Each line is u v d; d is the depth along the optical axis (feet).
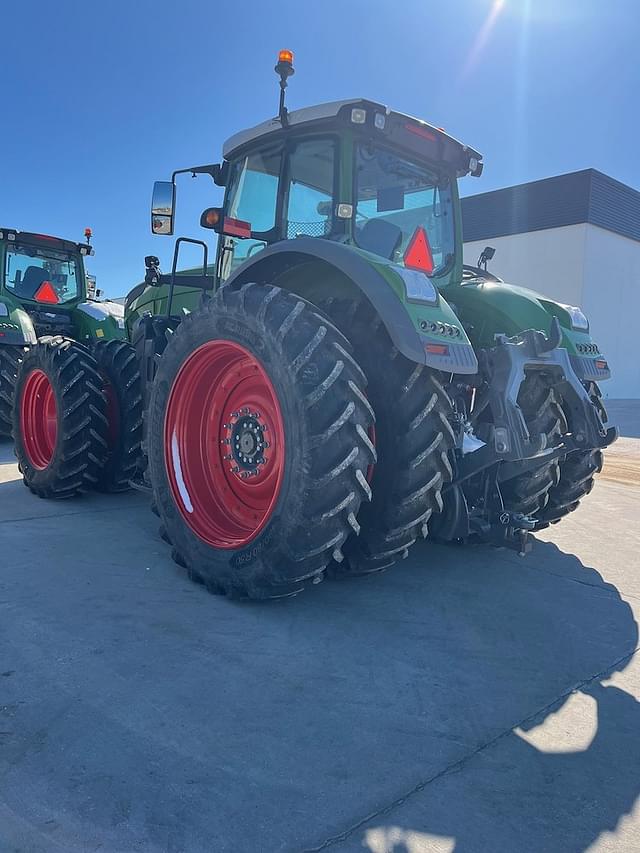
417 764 6.23
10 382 24.94
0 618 9.05
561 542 13.93
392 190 12.03
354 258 9.37
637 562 12.60
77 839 5.14
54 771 5.91
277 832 5.29
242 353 10.25
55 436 15.75
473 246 76.18
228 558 9.78
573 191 67.56
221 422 11.03
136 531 13.46
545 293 70.13
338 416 8.65
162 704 7.06
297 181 11.93
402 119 11.14
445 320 9.16
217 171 13.91
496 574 11.62
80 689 7.30
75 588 10.23
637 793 5.95
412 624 9.38
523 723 6.99
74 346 15.81
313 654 8.35
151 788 5.73
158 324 14.33
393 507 9.40
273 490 10.08
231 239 13.64
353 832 5.32
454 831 5.39
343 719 6.91
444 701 7.36
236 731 6.62
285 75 11.33
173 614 9.39
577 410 10.46
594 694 7.63
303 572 9.08
